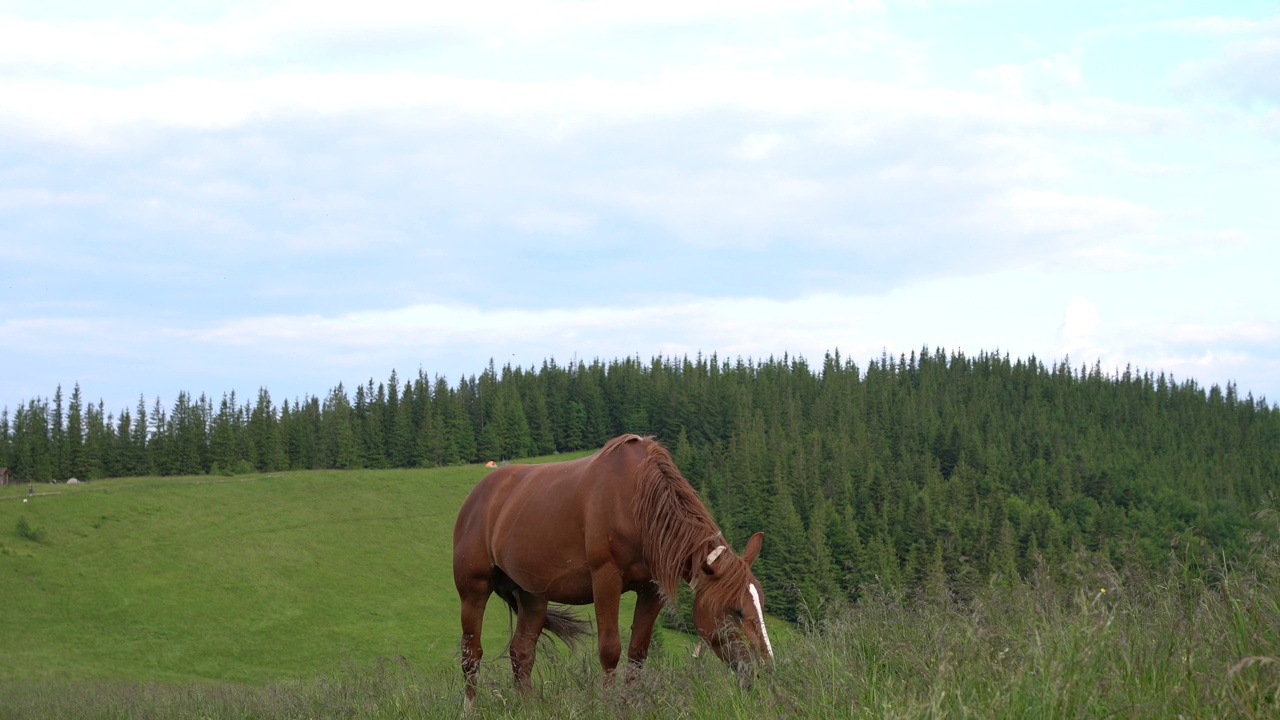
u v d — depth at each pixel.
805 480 91.38
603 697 5.32
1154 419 160.75
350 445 137.75
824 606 6.15
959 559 6.00
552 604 8.33
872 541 47.34
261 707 9.03
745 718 4.20
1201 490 98.94
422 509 104.00
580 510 6.86
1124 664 3.68
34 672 49.62
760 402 151.50
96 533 83.62
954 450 128.62
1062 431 146.25
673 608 6.19
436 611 69.56
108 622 62.62
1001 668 3.76
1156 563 4.82
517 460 146.25
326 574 78.94
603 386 160.25
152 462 131.00
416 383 145.00
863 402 154.38
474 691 7.07
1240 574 4.21
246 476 118.38
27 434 131.25
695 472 108.12
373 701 7.21
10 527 81.56
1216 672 3.38
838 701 4.09
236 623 64.44
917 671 4.27
